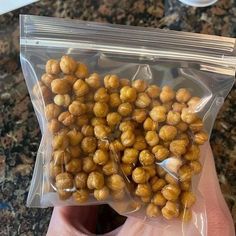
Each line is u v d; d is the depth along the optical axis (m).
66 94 0.14
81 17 0.17
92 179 0.13
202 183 0.15
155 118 0.14
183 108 0.14
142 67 0.15
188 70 0.15
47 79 0.14
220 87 0.15
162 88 0.14
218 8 0.17
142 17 0.17
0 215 0.16
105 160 0.13
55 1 0.17
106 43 0.15
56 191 0.14
